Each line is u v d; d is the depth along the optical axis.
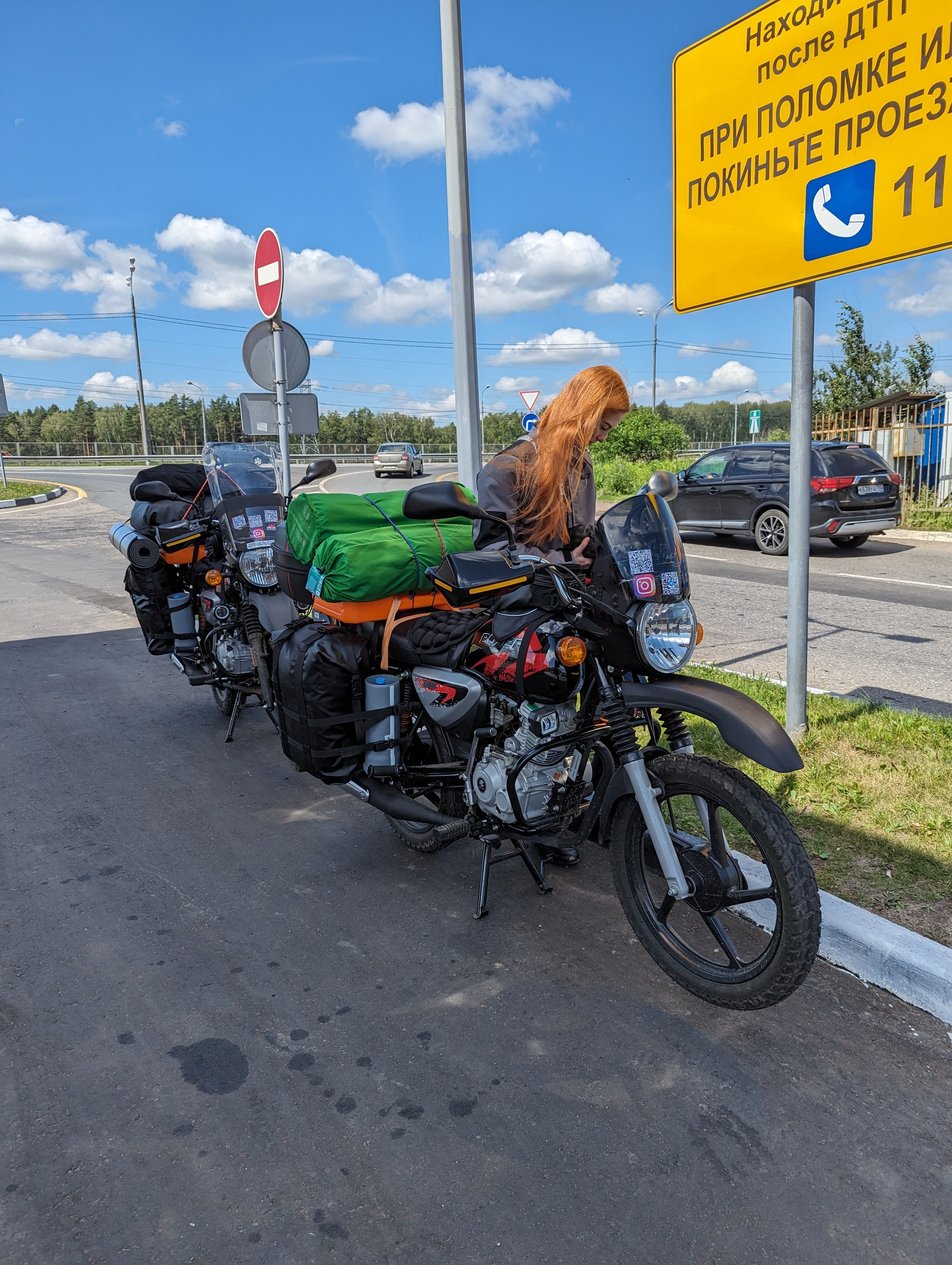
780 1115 2.25
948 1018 2.60
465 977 2.87
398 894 3.43
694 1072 2.41
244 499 4.86
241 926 3.22
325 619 3.40
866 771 4.08
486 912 3.23
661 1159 2.11
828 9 3.74
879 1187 2.02
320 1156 2.15
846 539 12.84
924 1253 1.85
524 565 2.62
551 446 2.91
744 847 3.33
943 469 15.34
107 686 6.50
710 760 2.51
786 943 2.36
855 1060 2.44
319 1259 1.86
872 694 5.56
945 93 3.42
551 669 2.62
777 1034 2.56
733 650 6.77
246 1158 2.14
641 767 2.57
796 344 4.15
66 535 16.44
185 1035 2.61
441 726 3.14
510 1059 2.48
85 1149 2.18
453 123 5.29
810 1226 1.92
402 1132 2.22
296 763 3.46
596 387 2.87
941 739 4.43
